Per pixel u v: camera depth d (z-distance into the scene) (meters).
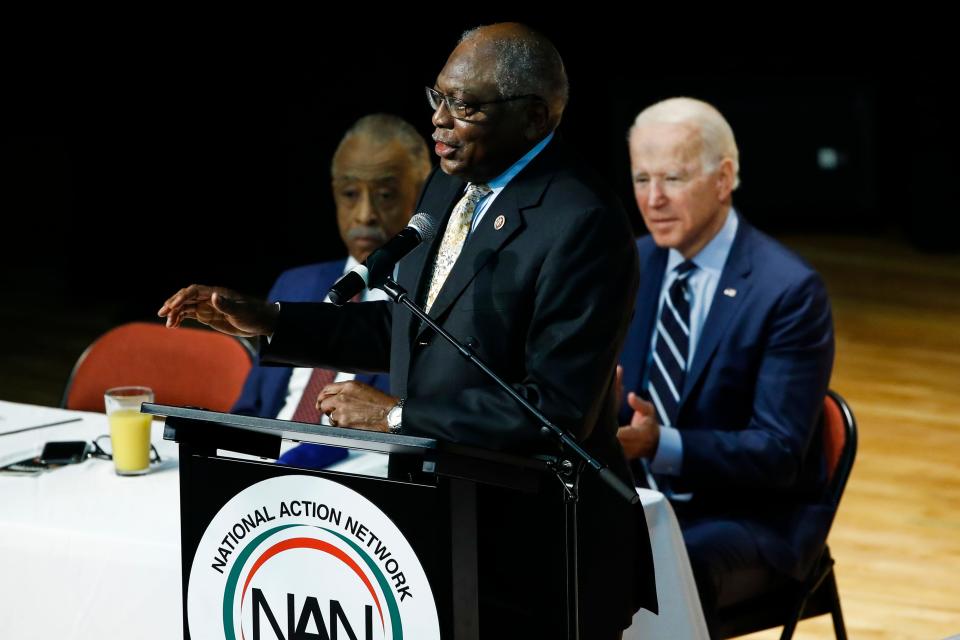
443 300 7.71
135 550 8.02
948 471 17.17
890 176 32.78
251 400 11.78
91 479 9.16
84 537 8.14
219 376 11.85
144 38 25.42
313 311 8.41
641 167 11.06
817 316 10.57
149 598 8.05
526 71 7.54
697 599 9.00
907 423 19.12
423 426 7.33
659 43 31.36
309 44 26.88
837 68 31.77
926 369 21.88
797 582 10.55
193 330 12.07
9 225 33.06
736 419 10.84
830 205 32.03
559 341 7.32
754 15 31.27
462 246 7.92
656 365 11.19
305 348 8.34
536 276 7.48
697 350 10.84
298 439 6.98
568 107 31.53
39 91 30.75
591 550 7.69
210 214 26.88
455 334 7.64
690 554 10.04
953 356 22.64
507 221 7.61
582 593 7.66
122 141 25.84
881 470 17.19
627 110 30.98
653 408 10.45
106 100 25.55
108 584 8.12
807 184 31.95
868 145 31.91
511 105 7.55
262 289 26.77
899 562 14.27
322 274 12.05
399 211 11.84
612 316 7.44
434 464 6.32
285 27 26.55
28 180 36.53
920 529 15.22
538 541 7.43
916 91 30.39
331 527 6.73
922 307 26.05
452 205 8.20
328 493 6.70
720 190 10.94
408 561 6.58
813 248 31.33
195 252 26.72
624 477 8.04
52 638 8.27
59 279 28.33
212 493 7.00
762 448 10.34
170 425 6.96
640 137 11.09
